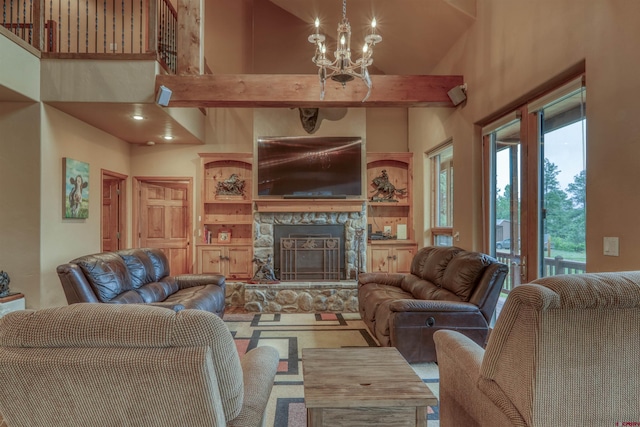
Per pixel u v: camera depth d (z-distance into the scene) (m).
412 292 4.17
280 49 6.34
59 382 1.24
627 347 1.29
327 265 5.83
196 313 1.29
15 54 3.76
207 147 6.52
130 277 3.58
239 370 1.41
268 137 5.81
